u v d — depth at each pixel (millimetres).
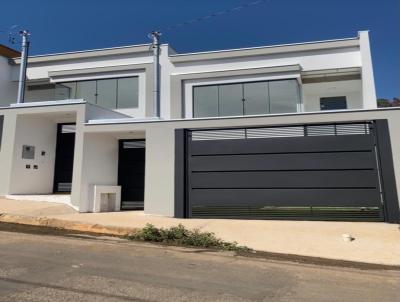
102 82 21125
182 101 20156
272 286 5875
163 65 20609
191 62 20469
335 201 12789
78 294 4965
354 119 13062
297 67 18969
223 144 13898
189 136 14406
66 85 21609
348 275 6891
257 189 13406
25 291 5020
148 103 20156
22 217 11930
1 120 16766
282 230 11227
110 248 8422
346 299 5340
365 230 11086
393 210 12203
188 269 6754
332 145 13055
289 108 18859
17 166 16422
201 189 13859
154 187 14266
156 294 5137
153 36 19391
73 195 14961
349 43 19156
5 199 15523
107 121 15266
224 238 10195
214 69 20234
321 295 5488
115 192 16109
